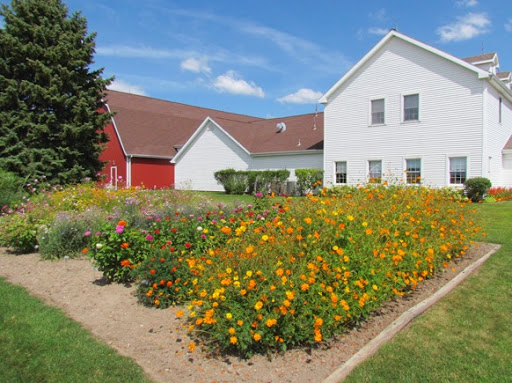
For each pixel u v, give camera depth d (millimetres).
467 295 4570
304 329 3248
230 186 21797
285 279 3127
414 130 17109
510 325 3783
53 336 3641
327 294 3391
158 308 4277
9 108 15547
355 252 3740
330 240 3668
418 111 17016
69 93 16344
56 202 9625
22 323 3910
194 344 3188
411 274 4504
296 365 3113
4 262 6336
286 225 4074
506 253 6363
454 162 16219
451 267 5664
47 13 15977
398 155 17594
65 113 16094
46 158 15234
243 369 3066
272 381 2900
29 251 7008
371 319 3947
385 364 3117
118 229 4879
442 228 5359
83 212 8125
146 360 3244
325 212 4078
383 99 18031
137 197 10875
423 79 16828
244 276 3262
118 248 4992
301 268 3361
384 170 18000
